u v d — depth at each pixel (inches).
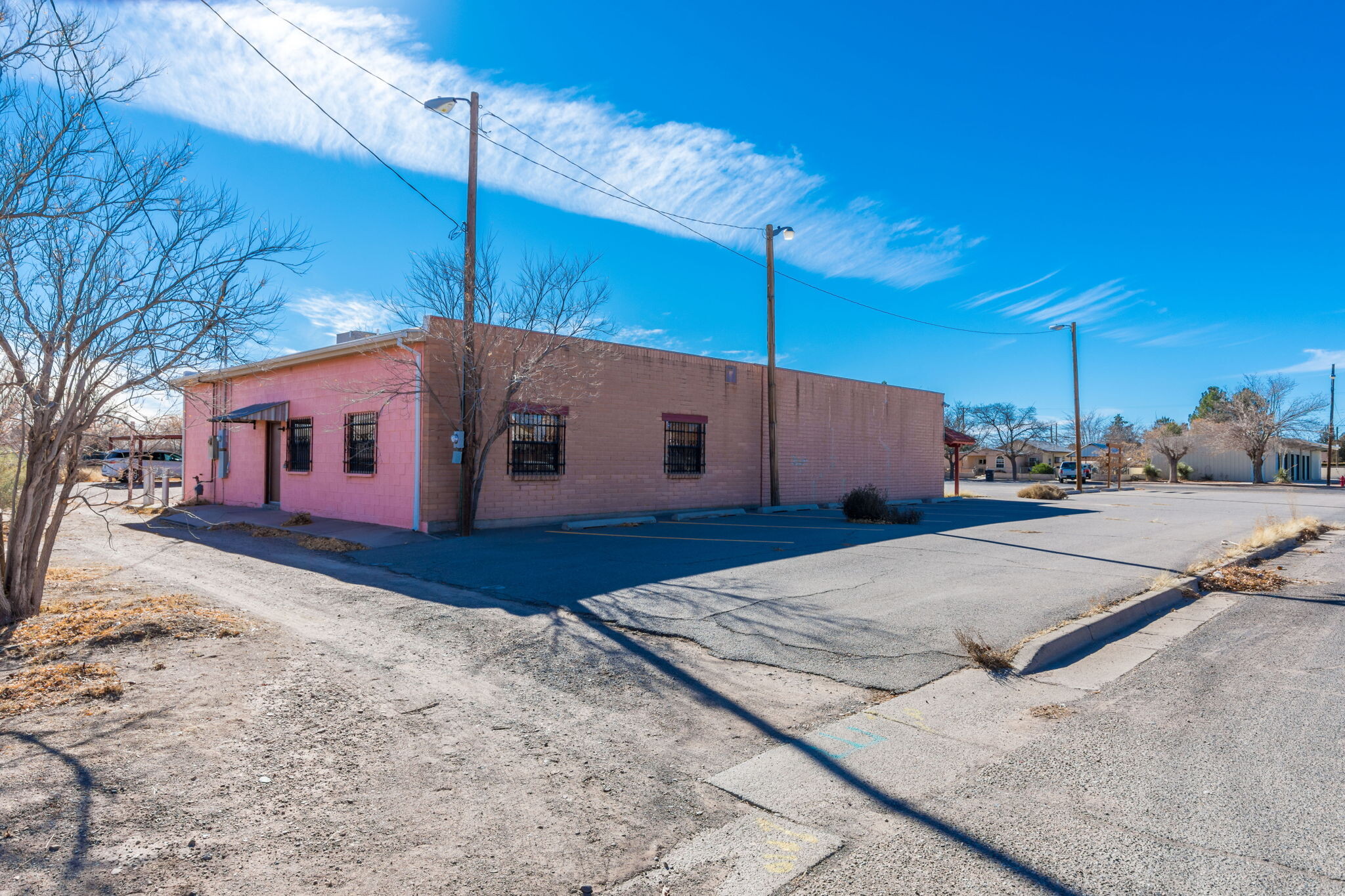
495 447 583.2
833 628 273.4
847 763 159.8
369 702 191.5
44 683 191.6
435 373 547.2
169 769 147.0
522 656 236.7
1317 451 2369.6
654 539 531.5
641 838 127.6
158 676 203.2
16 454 286.7
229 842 121.6
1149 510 900.6
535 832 128.6
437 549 473.7
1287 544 538.6
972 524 684.7
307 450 674.2
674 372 729.6
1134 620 304.2
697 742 170.7
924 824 132.6
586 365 645.3
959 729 179.8
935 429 1122.0
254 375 740.7
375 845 122.4
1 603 249.9
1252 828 130.3
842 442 946.7
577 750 164.9
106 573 373.4
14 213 229.3
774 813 137.3
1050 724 183.3
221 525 609.6
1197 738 173.2
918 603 315.9
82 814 127.8
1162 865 118.3
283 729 171.0
